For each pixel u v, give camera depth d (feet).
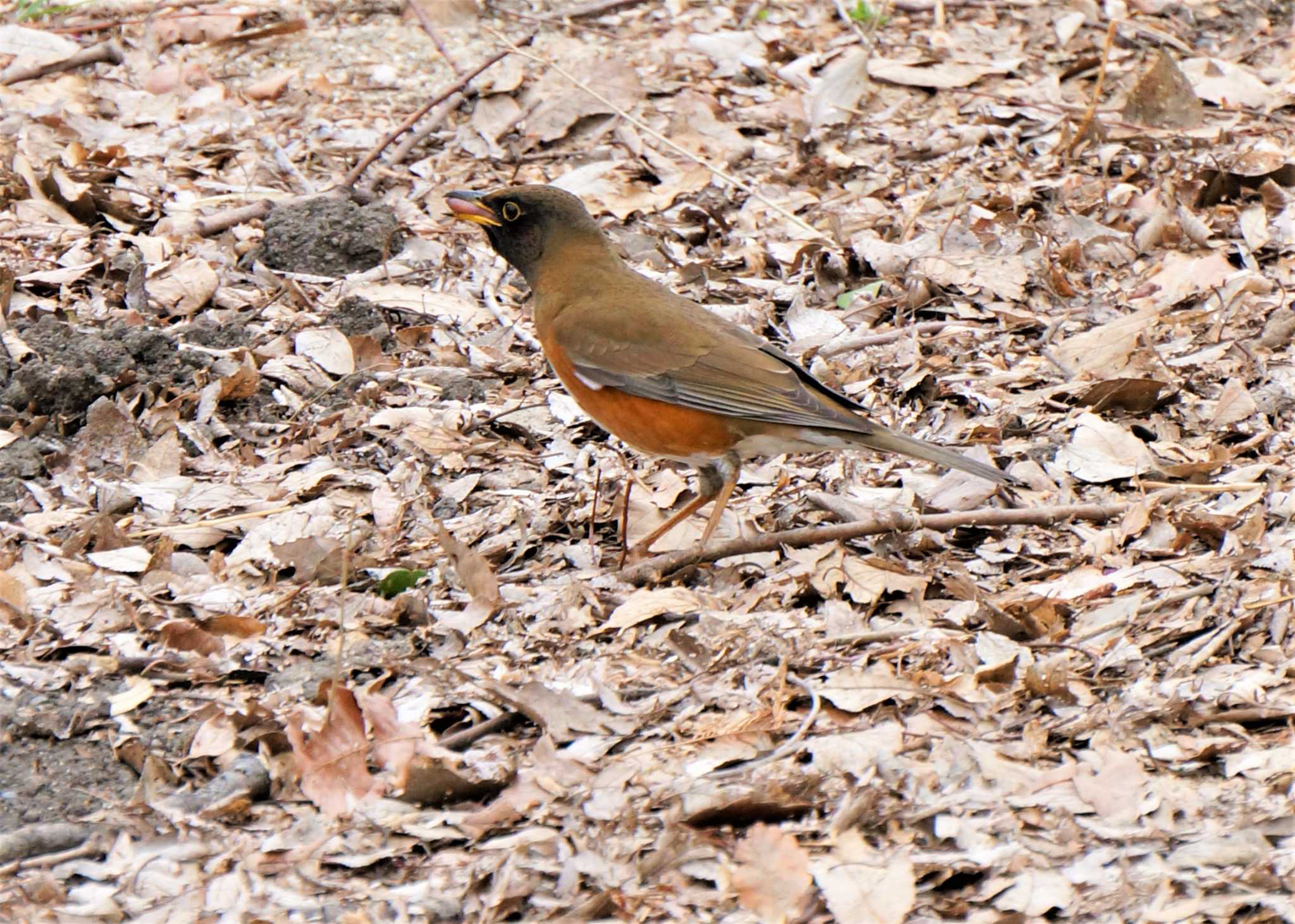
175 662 30.55
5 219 48.21
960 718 28.25
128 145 53.36
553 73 57.11
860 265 47.80
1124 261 47.93
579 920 23.81
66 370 40.04
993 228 48.85
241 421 40.68
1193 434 39.42
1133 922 23.24
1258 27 61.62
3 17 60.59
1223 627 30.32
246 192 50.83
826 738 27.37
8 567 33.94
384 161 53.16
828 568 33.22
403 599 32.17
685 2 62.95
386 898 24.34
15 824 26.43
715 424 34.42
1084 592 32.32
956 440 39.50
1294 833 24.75
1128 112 55.88
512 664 30.53
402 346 44.04
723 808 25.45
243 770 27.20
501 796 26.53
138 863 25.30
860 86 56.03
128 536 35.27
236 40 59.36
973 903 23.84
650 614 31.99
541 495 37.68
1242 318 44.34
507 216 36.94
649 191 51.78
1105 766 26.16
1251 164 51.44
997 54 59.88
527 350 44.19
